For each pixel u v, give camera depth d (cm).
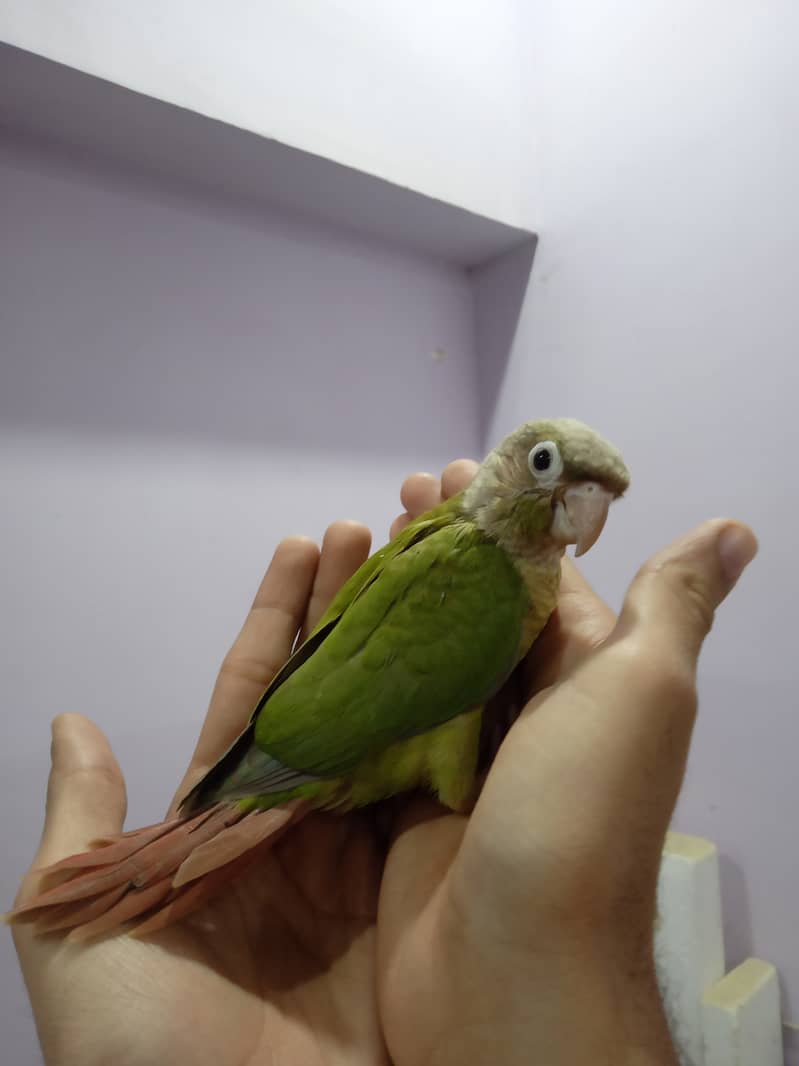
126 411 33
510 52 41
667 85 35
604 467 20
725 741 33
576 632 24
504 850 17
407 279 42
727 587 18
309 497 38
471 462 30
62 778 23
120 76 28
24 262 30
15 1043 30
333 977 22
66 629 31
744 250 32
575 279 39
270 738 21
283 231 38
